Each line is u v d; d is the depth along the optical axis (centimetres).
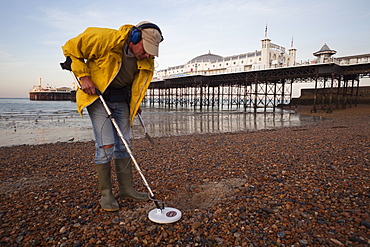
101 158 234
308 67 2775
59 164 465
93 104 228
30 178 363
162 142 742
